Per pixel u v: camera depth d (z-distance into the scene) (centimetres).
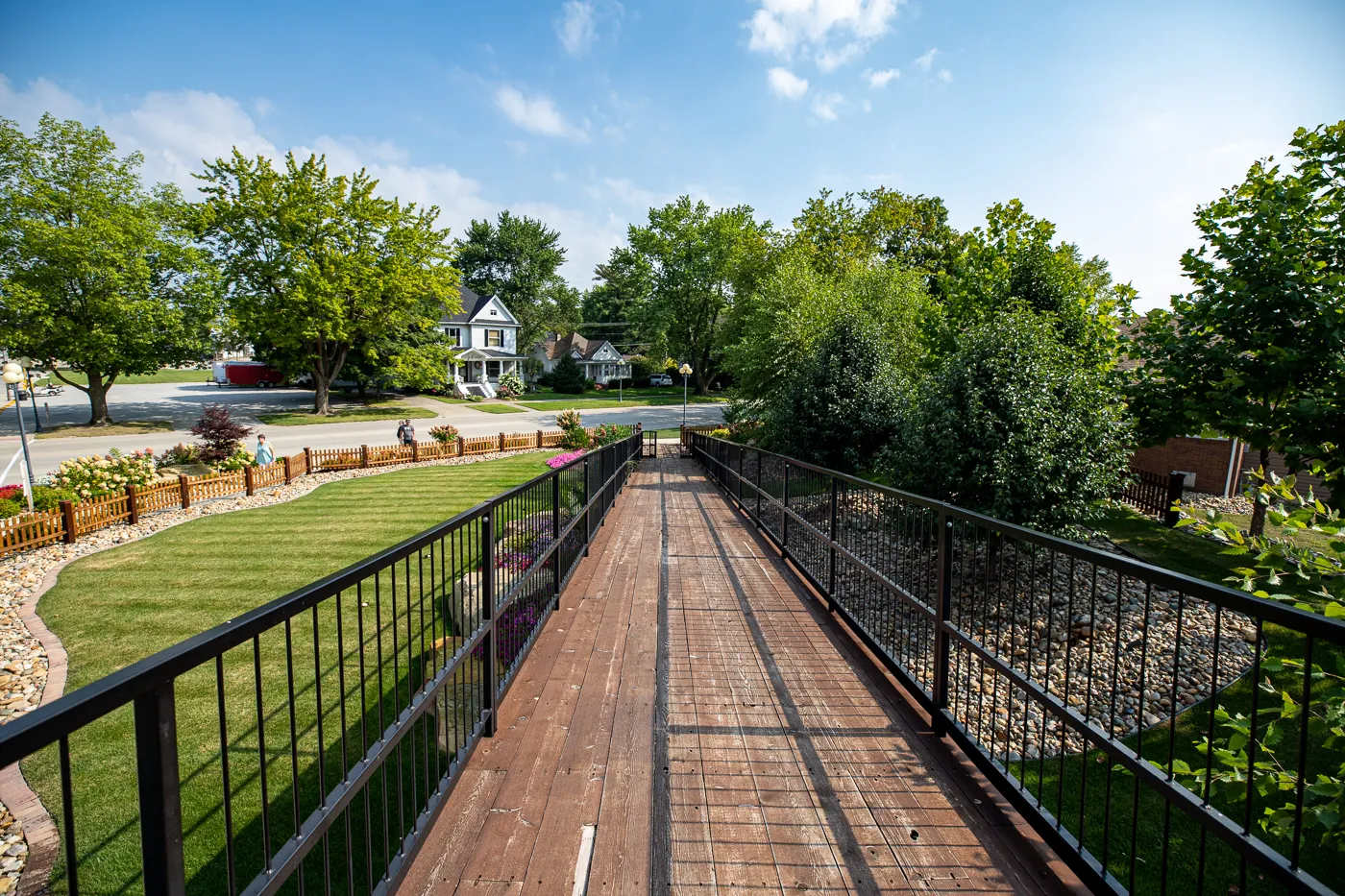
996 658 259
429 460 2095
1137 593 703
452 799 249
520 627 400
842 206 2486
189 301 2747
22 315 2327
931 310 1028
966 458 664
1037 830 225
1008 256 910
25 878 311
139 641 611
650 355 5109
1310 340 552
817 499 566
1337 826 223
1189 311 657
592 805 246
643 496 1168
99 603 712
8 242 2350
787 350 1606
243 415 3006
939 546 307
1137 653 576
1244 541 285
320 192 2958
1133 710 494
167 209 2881
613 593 539
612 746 289
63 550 945
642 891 202
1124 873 333
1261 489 301
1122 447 701
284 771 380
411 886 203
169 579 799
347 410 3294
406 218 3209
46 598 729
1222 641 593
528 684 358
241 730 429
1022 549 688
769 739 296
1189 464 1345
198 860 314
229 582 786
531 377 6022
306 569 843
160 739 110
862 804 247
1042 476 639
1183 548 849
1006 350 677
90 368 2539
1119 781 401
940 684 300
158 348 2675
